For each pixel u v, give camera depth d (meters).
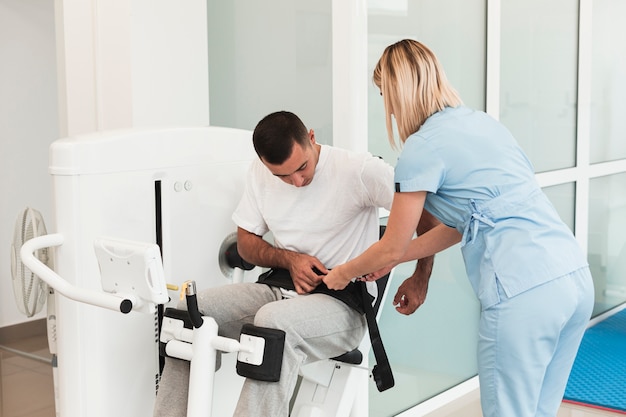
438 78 2.01
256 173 2.25
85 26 2.87
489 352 1.94
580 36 4.06
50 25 4.47
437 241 2.17
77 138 2.08
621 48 4.48
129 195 2.11
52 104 4.53
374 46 2.85
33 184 4.49
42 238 1.99
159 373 2.23
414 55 1.99
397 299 2.29
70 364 2.07
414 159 1.91
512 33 3.57
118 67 2.84
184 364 2.00
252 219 2.26
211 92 3.12
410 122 2.01
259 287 2.17
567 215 4.12
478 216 1.93
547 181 3.88
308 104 2.83
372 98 2.85
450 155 1.92
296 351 1.92
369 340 2.25
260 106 2.97
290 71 2.87
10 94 4.34
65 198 2.01
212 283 2.36
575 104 4.09
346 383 2.19
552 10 3.84
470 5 3.31
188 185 2.26
